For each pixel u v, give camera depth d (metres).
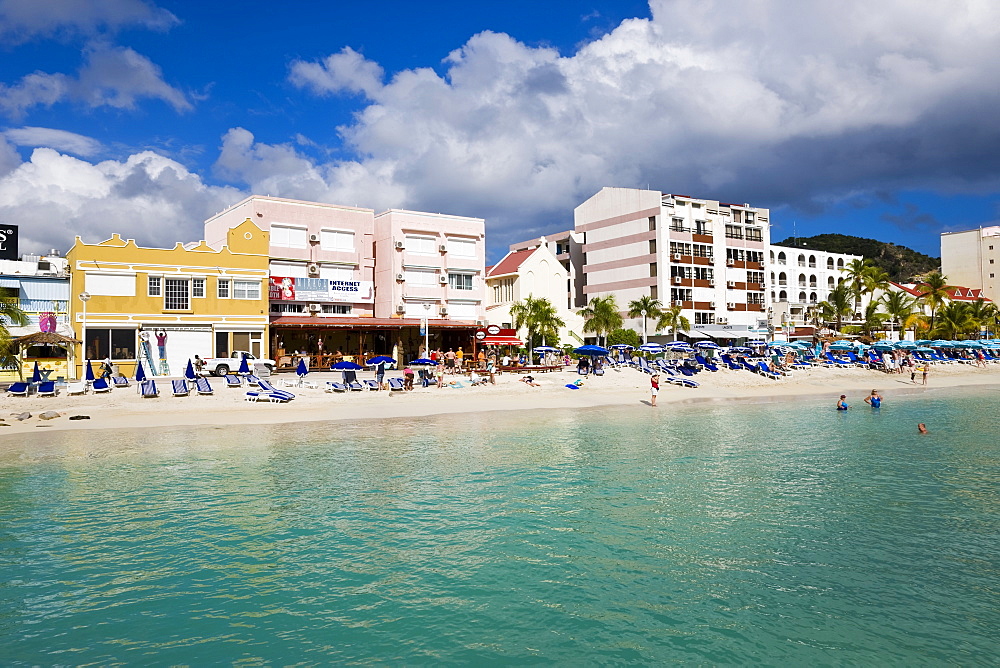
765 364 59.00
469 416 33.34
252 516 15.63
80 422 28.92
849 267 89.88
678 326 75.75
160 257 47.28
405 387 40.94
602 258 86.75
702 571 12.59
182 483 18.61
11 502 16.64
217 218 63.22
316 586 11.80
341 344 60.47
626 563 12.93
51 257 52.09
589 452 23.62
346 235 61.81
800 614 10.87
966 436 27.80
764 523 15.38
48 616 10.62
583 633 10.19
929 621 10.66
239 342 50.38
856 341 76.75
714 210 84.50
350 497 17.28
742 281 84.69
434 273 65.69
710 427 30.14
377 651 9.62
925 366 66.94
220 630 10.21
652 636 10.12
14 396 33.22
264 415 31.80
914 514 16.16
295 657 9.46
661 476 19.91
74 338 43.25
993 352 81.88
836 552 13.59
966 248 120.94
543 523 15.29
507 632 10.20
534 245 91.81
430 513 15.97
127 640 9.90
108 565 12.65
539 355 60.19
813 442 26.08
